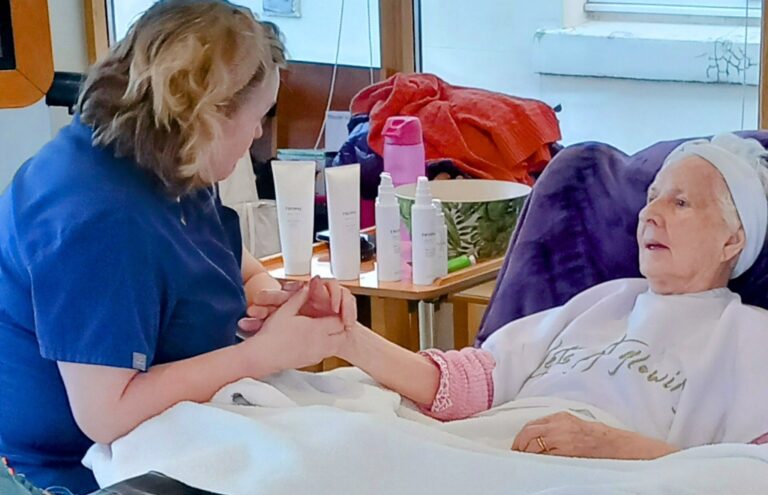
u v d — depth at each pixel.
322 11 3.04
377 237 1.91
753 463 1.16
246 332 1.45
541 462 1.20
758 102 2.41
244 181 2.70
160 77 1.25
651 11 2.81
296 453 1.19
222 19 1.29
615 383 1.46
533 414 1.45
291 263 1.96
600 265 1.67
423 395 1.52
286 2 3.08
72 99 2.24
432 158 2.38
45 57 2.04
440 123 2.41
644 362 1.45
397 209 1.89
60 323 1.25
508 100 2.49
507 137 2.39
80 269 1.25
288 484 1.16
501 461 1.19
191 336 1.37
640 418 1.42
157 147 1.27
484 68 2.95
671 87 2.70
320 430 1.24
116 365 1.26
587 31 2.83
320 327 1.40
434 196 2.16
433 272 1.87
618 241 1.66
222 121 1.31
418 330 1.91
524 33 2.88
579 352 1.53
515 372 1.57
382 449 1.20
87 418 1.28
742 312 1.42
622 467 1.20
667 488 1.10
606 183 1.69
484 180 2.21
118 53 1.33
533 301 1.69
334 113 2.91
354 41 3.02
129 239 1.26
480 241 2.01
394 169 2.24
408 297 1.84
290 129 3.12
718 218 1.46
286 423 1.27
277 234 2.68
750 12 2.56
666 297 1.49
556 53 2.84
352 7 2.99
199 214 1.43
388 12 2.93
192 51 1.26
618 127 2.81
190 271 1.34
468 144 2.40
